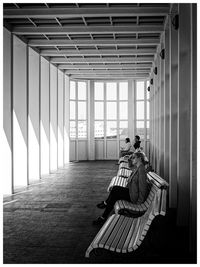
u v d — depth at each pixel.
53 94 14.05
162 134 9.42
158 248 4.24
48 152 12.49
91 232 4.99
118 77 17.02
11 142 8.50
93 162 16.91
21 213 6.24
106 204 5.84
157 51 11.06
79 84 18.12
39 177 11.08
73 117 17.91
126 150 14.20
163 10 7.58
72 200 7.44
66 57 12.98
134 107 18.14
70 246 4.38
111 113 18.61
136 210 4.59
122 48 11.68
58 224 5.45
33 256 4.03
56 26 9.05
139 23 8.84
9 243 4.52
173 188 6.65
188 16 5.51
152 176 5.02
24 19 8.73
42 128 12.58
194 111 4.22
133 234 3.71
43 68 12.64
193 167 4.17
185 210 5.32
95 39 10.45
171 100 6.74
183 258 3.92
